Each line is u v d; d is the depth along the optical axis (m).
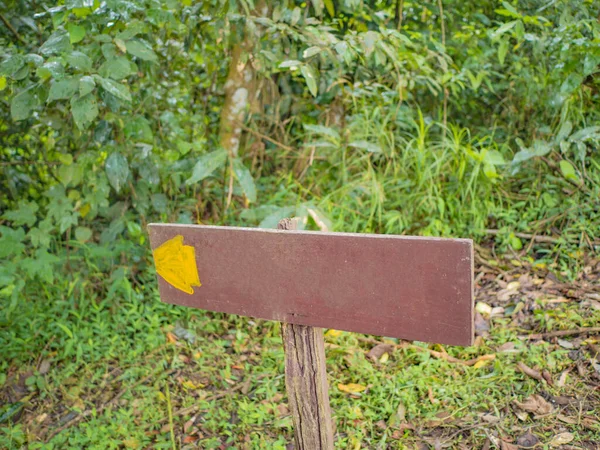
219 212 3.67
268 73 3.36
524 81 3.80
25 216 2.87
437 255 1.27
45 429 2.41
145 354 2.81
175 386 2.60
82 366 2.78
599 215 3.29
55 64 2.14
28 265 2.76
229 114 3.78
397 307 1.35
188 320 3.02
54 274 3.14
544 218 3.48
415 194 3.45
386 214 3.46
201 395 2.51
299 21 3.14
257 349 2.82
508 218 3.40
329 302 1.44
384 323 1.38
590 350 2.41
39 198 3.50
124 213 3.29
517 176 3.78
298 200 3.42
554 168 3.59
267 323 3.01
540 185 3.64
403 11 4.01
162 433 2.30
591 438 1.98
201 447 2.21
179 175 3.38
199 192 3.69
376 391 2.37
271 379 2.56
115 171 2.79
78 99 2.16
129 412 2.38
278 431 2.26
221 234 1.57
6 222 3.53
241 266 1.56
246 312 1.60
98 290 3.27
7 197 3.48
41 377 2.66
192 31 3.07
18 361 2.78
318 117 4.09
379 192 3.39
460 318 1.28
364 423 2.20
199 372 2.68
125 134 2.77
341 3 3.47
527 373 2.34
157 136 3.39
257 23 2.99
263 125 4.25
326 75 3.69
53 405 2.55
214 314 3.11
